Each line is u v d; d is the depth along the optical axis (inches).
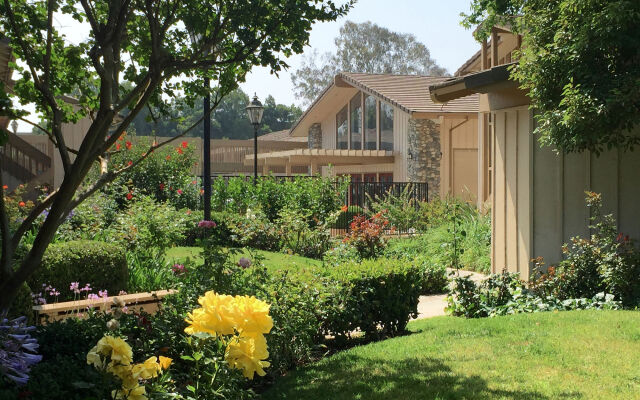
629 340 216.2
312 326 227.0
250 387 193.8
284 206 605.3
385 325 272.1
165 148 676.7
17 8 159.5
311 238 555.5
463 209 639.1
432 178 881.5
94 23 134.3
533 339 227.1
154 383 124.4
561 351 208.2
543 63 292.7
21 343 109.1
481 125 660.1
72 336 153.3
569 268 308.2
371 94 938.7
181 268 266.1
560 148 331.3
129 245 367.2
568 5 276.1
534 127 371.9
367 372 198.4
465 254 505.7
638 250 300.7
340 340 251.8
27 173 729.0
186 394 143.7
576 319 252.7
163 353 168.4
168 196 640.4
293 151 927.7
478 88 372.2
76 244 269.7
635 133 312.8
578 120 269.4
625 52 278.2
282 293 221.3
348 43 1942.7
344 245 477.1
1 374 105.8
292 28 178.5
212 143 1155.9
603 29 262.7
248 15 171.8
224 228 528.1
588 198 312.8
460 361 205.2
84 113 180.9
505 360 202.4
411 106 843.4
